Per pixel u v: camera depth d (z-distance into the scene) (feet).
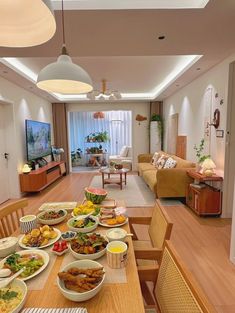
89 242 3.96
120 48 9.05
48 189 17.78
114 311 2.70
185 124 16.70
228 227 10.21
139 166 21.25
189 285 2.65
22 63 12.66
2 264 3.58
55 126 24.17
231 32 7.78
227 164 10.91
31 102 17.98
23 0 3.06
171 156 17.47
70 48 8.86
